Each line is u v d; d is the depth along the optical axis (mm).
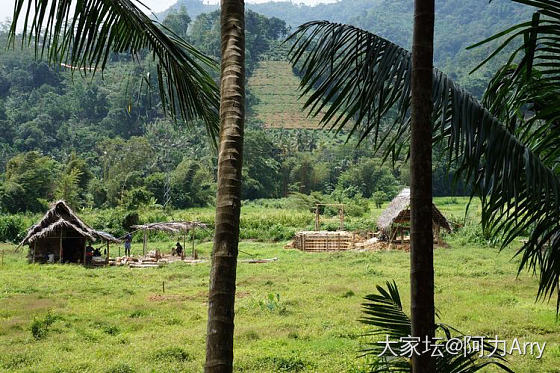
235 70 3510
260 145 77125
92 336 10820
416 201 3408
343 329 11125
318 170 78312
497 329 10836
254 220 43844
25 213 53469
